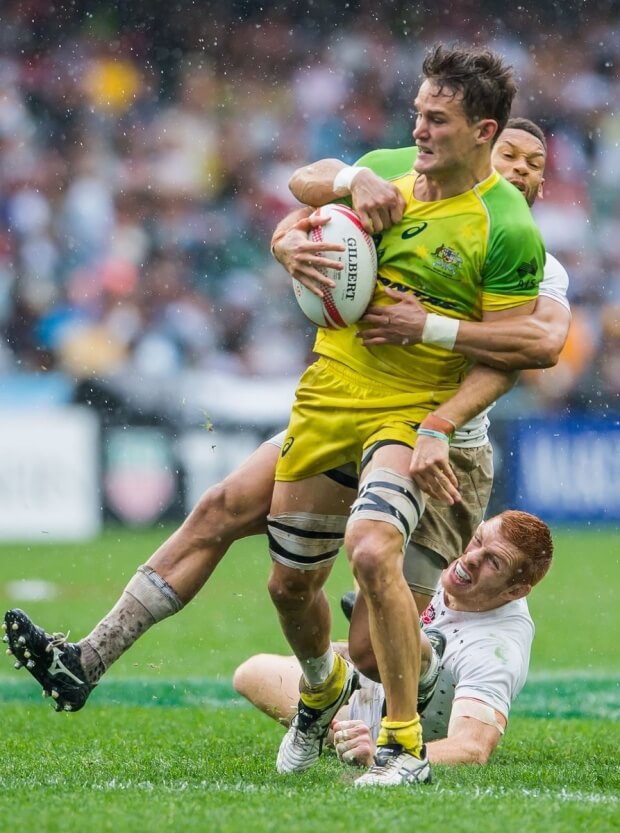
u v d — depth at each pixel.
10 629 14.95
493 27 70.81
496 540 16.92
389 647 13.94
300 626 15.97
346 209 15.06
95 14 68.56
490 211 14.67
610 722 22.03
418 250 14.73
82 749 17.88
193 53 69.12
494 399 14.71
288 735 16.33
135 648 30.78
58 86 66.75
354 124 69.06
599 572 45.41
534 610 38.31
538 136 18.89
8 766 15.88
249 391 53.91
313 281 14.81
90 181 64.38
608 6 70.38
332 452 15.30
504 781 14.85
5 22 67.56
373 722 17.19
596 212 66.31
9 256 61.06
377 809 12.09
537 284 14.76
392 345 14.79
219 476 53.06
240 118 68.19
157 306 61.00
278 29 69.94
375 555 13.77
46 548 49.22
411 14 70.75
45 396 53.72
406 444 14.68
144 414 52.69
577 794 13.84
